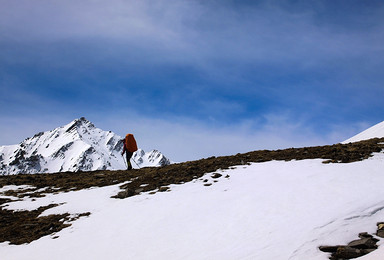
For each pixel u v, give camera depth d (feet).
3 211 46.80
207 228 30.25
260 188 38.70
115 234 32.89
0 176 74.90
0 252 33.17
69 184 60.23
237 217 31.32
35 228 38.83
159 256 26.25
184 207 37.14
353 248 21.59
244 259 22.74
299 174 41.19
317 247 22.61
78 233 35.06
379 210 26.61
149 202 41.27
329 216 26.96
